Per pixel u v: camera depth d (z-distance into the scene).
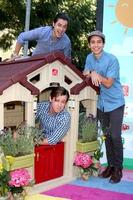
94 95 3.46
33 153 2.90
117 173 3.33
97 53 3.28
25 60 3.15
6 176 2.68
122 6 3.77
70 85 3.25
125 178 3.49
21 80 2.82
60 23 3.59
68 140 3.31
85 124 3.40
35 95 2.93
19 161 2.75
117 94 3.31
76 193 3.00
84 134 3.37
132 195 2.99
